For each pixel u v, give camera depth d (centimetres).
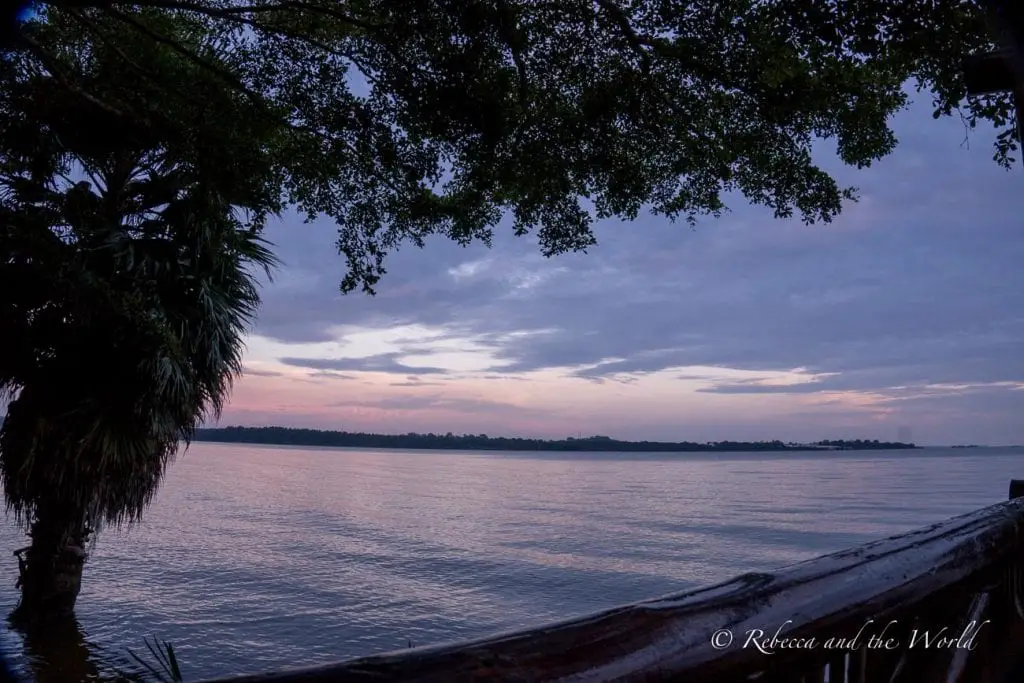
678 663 83
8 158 809
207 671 1620
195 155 723
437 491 12156
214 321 1028
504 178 691
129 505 1043
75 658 1055
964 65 190
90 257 922
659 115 662
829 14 478
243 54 704
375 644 2105
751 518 7300
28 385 926
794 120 625
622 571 3834
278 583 3047
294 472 17000
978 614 179
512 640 76
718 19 577
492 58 618
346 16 643
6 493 988
